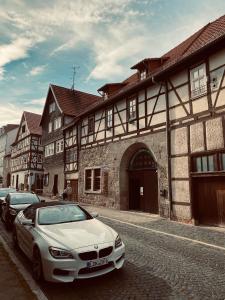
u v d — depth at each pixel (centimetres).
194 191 1124
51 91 2975
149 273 538
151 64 1599
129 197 1661
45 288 476
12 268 560
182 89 1226
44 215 625
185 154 1174
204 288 464
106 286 478
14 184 4578
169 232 944
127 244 772
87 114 2117
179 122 1226
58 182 2656
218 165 1027
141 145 1539
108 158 1791
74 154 2334
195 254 671
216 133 1038
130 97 1602
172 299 423
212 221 1059
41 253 492
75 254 471
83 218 634
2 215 1193
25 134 4147
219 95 1038
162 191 1286
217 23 1415
